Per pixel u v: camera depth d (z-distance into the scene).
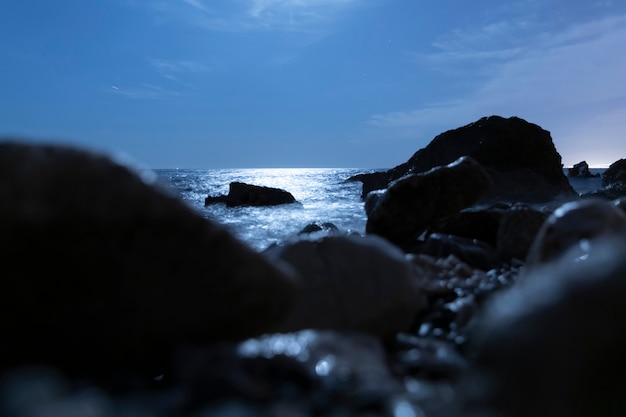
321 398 1.81
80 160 2.00
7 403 1.39
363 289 3.04
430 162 23.88
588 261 1.49
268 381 1.92
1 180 1.86
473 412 1.41
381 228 7.61
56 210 1.90
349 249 3.18
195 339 2.21
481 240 7.41
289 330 2.94
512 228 5.73
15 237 1.85
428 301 3.79
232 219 16.00
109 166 2.05
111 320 2.06
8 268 1.89
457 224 7.57
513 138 22.17
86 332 2.04
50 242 1.91
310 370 2.01
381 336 2.98
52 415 1.32
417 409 1.68
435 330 3.08
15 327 1.96
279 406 1.69
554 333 1.36
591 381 1.30
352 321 2.95
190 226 2.14
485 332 1.52
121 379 2.03
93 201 1.96
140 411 1.60
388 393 1.82
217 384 1.78
